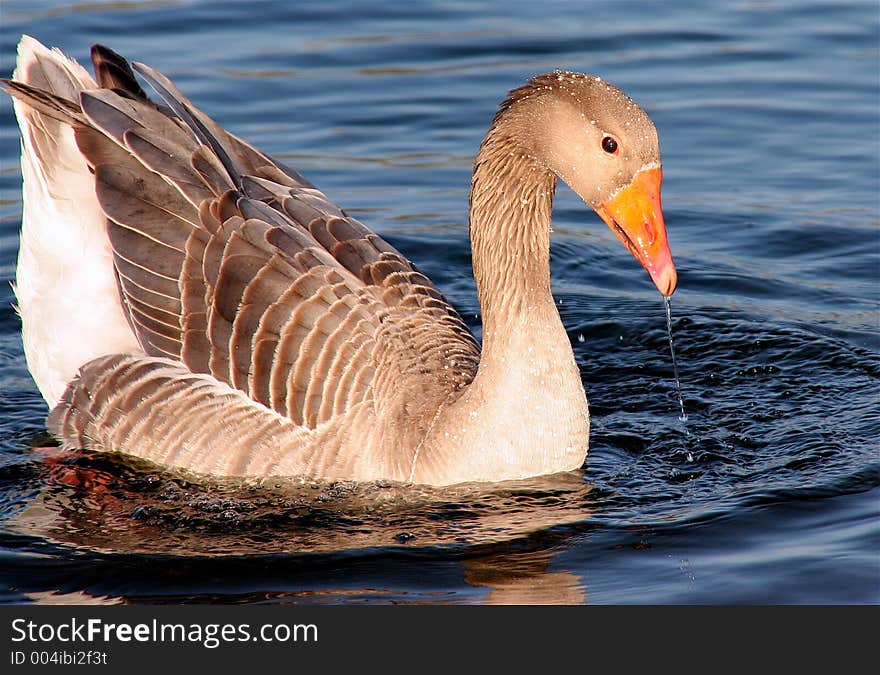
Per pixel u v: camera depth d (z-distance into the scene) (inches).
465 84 913.5
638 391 597.9
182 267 520.1
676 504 486.0
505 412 490.6
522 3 1074.7
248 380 505.0
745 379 602.9
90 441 543.8
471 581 438.3
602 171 472.7
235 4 1045.8
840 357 618.5
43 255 547.5
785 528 460.1
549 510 485.7
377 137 852.6
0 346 653.3
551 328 493.0
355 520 482.9
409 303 532.1
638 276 736.3
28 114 545.6
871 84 918.4
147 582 441.1
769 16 1040.2
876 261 728.3
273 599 429.4
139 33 971.9
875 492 482.3
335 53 960.3
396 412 501.7
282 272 511.8
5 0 1028.5
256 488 510.0
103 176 529.3
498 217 489.4
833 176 814.5
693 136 858.8
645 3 1074.7
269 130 850.8
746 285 708.0
